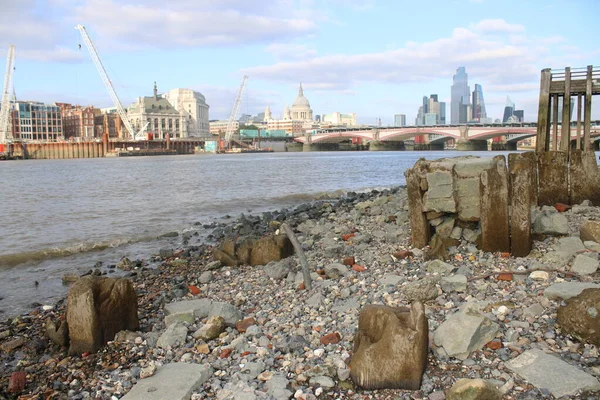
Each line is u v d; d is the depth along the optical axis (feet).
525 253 37.19
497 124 540.93
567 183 59.16
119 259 53.88
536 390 19.61
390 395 20.47
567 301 25.16
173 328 27.86
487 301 28.25
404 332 20.75
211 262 46.91
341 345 24.68
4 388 23.91
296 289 35.53
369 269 38.29
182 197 119.85
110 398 21.79
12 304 38.93
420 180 41.88
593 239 37.86
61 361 26.45
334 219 66.33
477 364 21.91
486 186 38.24
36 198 119.24
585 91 65.67
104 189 145.18
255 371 22.71
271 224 70.28
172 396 20.59
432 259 38.60
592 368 20.72
